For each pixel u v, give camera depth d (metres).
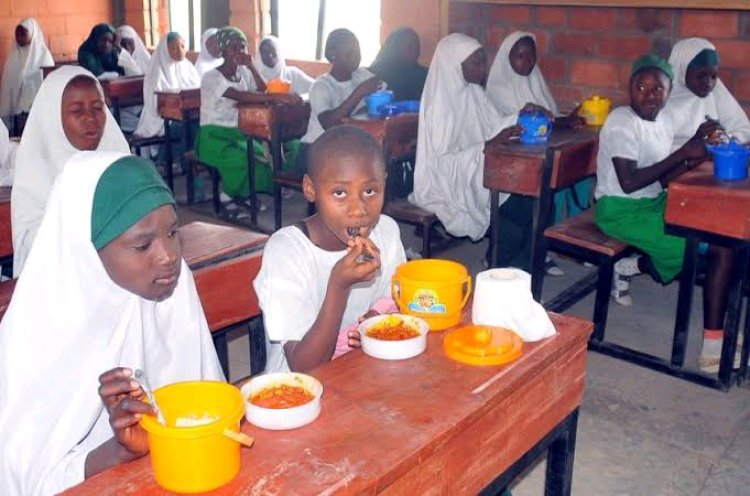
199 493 1.03
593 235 3.38
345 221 1.54
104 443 1.24
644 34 4.51
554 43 4.86
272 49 6.44
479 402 1.28
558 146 3.52
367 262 1.46
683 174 2.99
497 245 3.80
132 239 1.23
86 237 1.25
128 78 6.76
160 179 1.28
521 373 1.38
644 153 3.48
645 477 2.50
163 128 6.27
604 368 3.23
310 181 1.61
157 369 1.51
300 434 1.18
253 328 2.24
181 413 1.14
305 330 1.59
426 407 1.26
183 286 1.54
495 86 4.64
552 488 1.72
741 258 2.85
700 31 4.32
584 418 2.85
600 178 3.51
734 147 2.90
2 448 1.30
